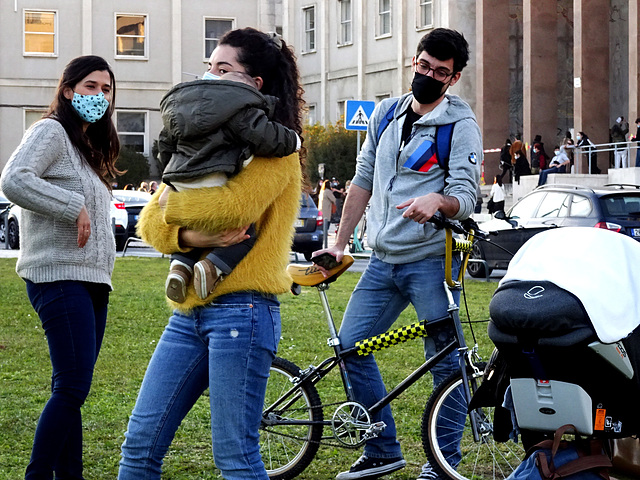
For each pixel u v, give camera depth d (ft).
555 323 13.98
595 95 141.79
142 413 15.37
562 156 127.65
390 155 21.35
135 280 64.85
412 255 20.79
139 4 192.54
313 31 186.70
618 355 14.33
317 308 50.60
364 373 21.30
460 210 19.92
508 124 159.33
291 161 15.05
